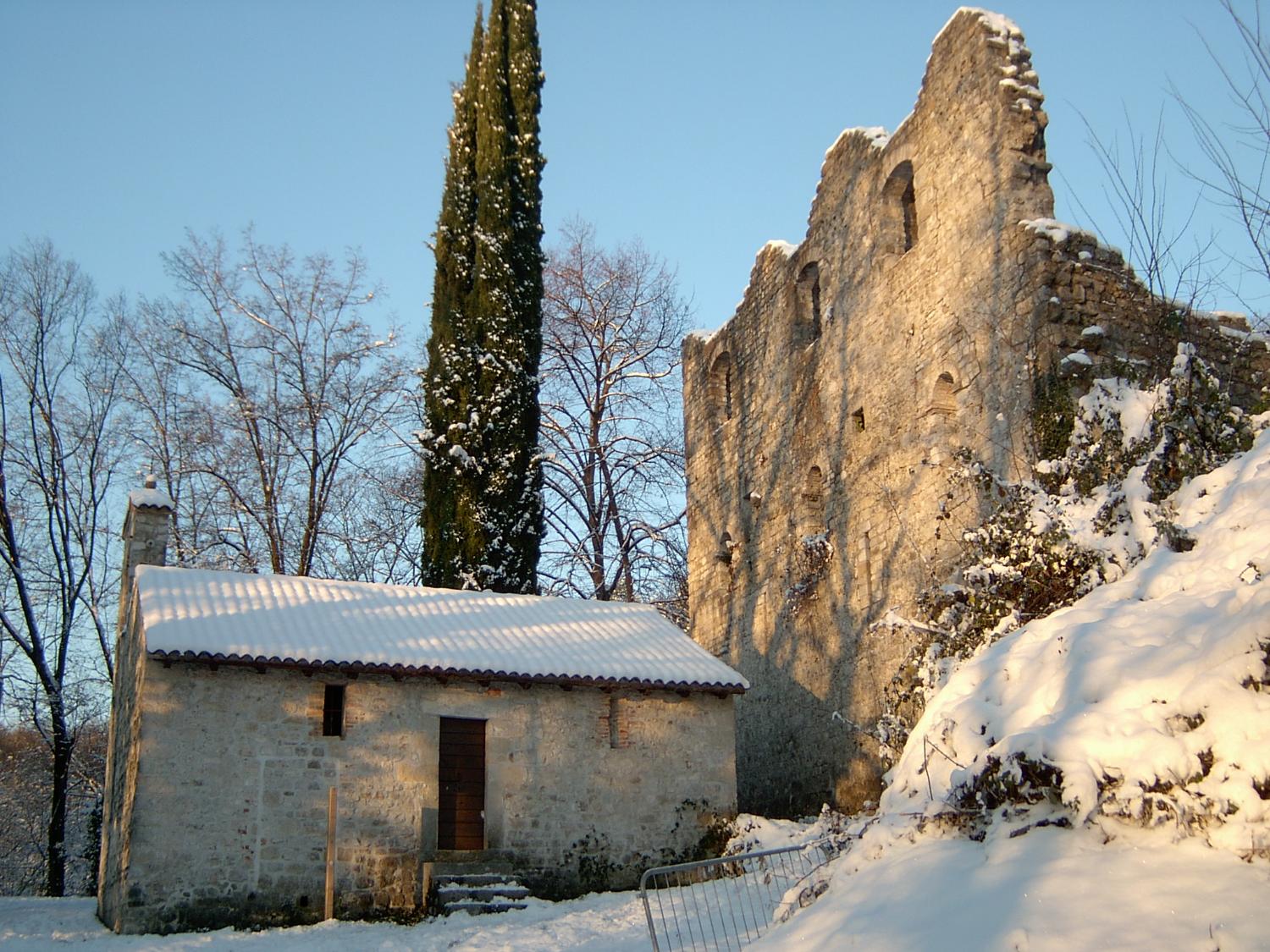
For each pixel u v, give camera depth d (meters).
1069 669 8.81
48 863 26.12
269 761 16.08
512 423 25.66
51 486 28.03
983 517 17.91
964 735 9.25
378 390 30.78
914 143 20.94
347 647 16.88
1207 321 18.66
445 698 17.41
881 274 21.58
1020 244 17.98
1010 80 18.89
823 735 21.84
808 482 23.48
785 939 8.45
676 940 12.61
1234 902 6.38
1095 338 17.08
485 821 17.20
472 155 27.89
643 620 21.28
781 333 25.11
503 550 24.70
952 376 19.23
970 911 7.33
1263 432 12.76
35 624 26.86
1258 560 8.99
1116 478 14.13
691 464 29.00
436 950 13.51
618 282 33.47
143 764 15.41
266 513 29.17
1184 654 8.14
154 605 16.97
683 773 18.62
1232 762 7.21
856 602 21.31
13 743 31.16
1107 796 7.59
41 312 28.50
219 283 30.14
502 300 26.34
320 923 15.39
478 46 29.02
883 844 9.12
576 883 17.41
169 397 29.97
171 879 15.16
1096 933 6.55
